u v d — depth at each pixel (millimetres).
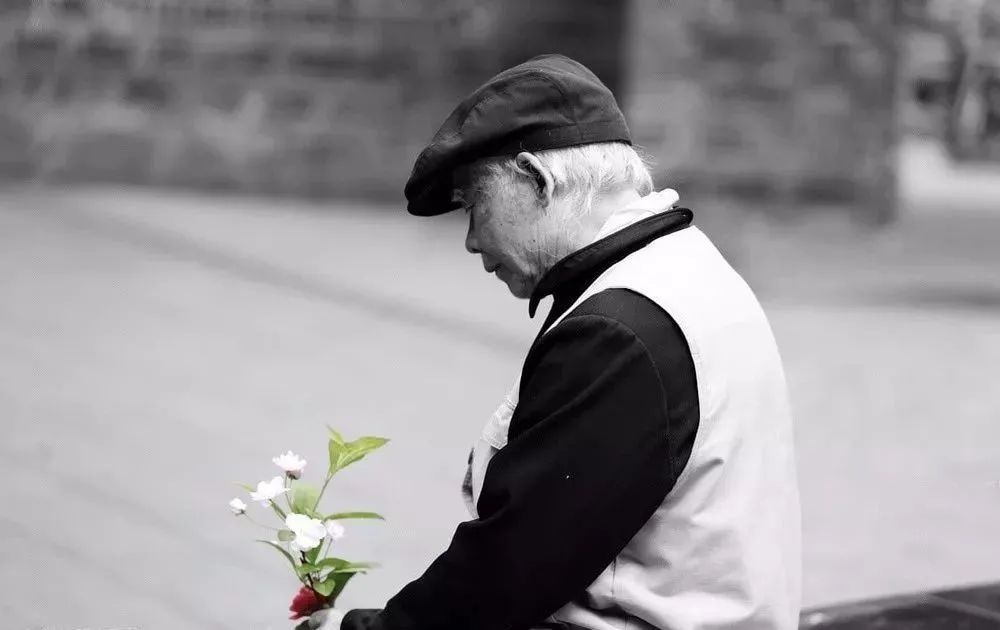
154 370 9688
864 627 3518
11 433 8031
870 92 16656
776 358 2869
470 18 17781
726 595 2703
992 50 23797
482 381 10125
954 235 17484
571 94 2791
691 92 16328
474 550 2666
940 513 7609
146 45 17062
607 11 17906
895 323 12977
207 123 17391
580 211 2811
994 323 13211
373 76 17734
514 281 2959
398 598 2783
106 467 7586
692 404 2660
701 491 2688
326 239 15180
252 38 17328
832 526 7352
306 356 10438
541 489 2619
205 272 13055
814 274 14672
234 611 5801
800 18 16344
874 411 9844
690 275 2773
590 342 2652
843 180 16750
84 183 17125
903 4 16562
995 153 23891
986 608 3586
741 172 16531
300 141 17656
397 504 7332
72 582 5980
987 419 9781
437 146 2828
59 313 11078
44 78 16859
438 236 15977
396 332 11391
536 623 2697
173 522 6836
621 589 2717
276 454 8070
